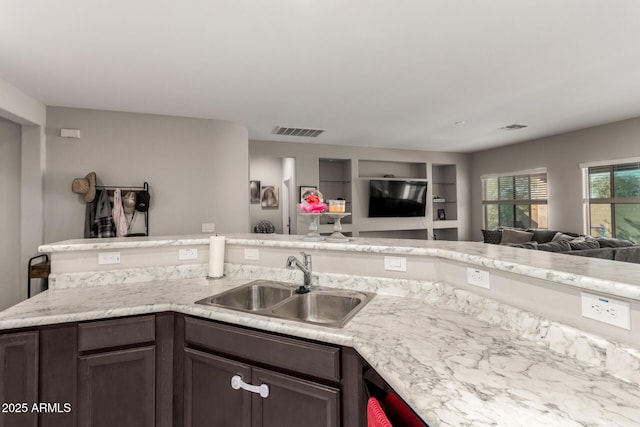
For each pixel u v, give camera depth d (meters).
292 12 1.94
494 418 0.66
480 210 6.90
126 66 2.63
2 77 2.81
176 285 1.93
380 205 6.36
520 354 0.96
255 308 1.92
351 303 1.66
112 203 3.66
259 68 2.71
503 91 3.31
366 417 1.09
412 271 1.61
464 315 1.33
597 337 0.87
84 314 1.43
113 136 3.73
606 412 0.68
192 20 2.01
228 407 1.37
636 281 0.83
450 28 2.13
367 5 1.88
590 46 2.39
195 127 4.10
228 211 4.29
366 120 4.36
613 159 4.60
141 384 1.50
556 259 1.19
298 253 1.94
